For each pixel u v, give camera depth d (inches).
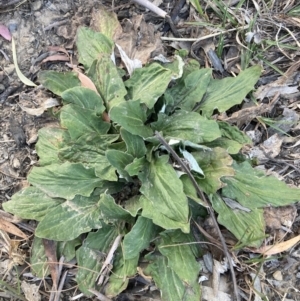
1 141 63.6
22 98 64.3
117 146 57.4
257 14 66.7
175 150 56.9
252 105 63.1
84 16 68.0
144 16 68.3
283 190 56.9
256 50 66.7
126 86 59.3
